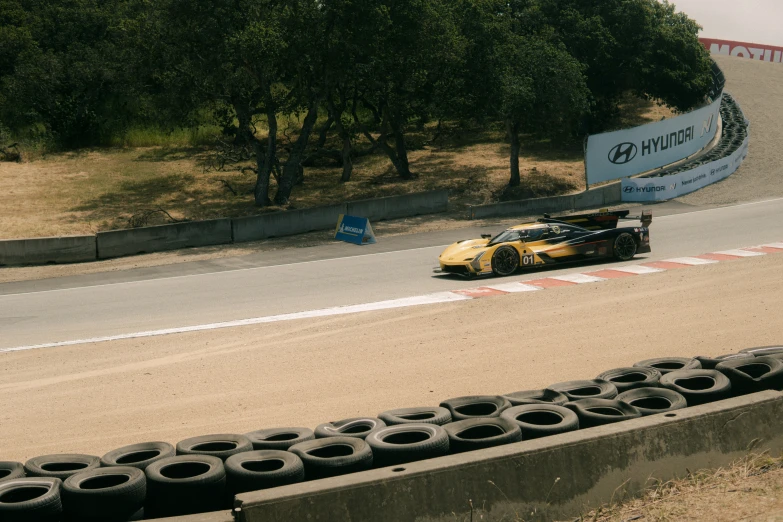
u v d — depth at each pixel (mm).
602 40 38500
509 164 36344
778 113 45094
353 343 11867
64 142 43875
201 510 4840
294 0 26422
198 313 14875
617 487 4777
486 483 4523
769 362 6426
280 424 8172
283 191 30047
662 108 47188
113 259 22609
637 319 12414
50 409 9180
